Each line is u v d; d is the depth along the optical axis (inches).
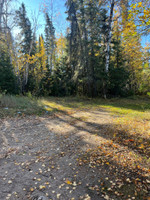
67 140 194.9
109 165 130.2
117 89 754.2
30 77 786.2
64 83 827.4
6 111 339.0
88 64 698.2
